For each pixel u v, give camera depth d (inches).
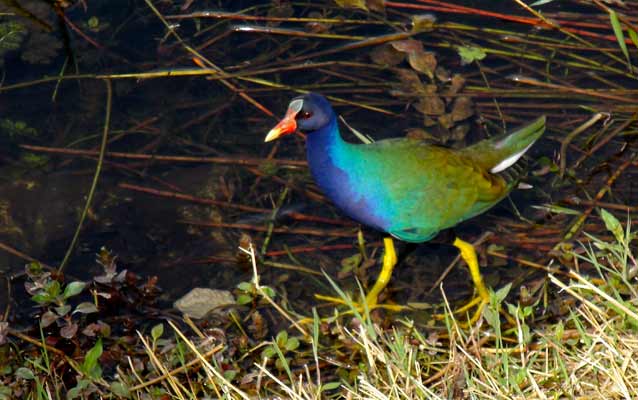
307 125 350.0
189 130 464.4
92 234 407.2
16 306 367.6
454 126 466.9
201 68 491.8
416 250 406.9
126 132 458.0
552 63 511.8
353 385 323.3
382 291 385.7
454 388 291.7
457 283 389.7
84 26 515.5
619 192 431.2
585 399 279.7
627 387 275.3
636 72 499.5
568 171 444.1
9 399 302.8
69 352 336.8
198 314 367.9
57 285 326.0
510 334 352.8
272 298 377.7
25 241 400.2
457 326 319.0
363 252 399.5
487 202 382.6
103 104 472.4
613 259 362.9
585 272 380.8
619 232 346.6
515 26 533.0
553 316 352.5
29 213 411.8
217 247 406.0
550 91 485.1
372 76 498.3
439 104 475.2
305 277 392.2
